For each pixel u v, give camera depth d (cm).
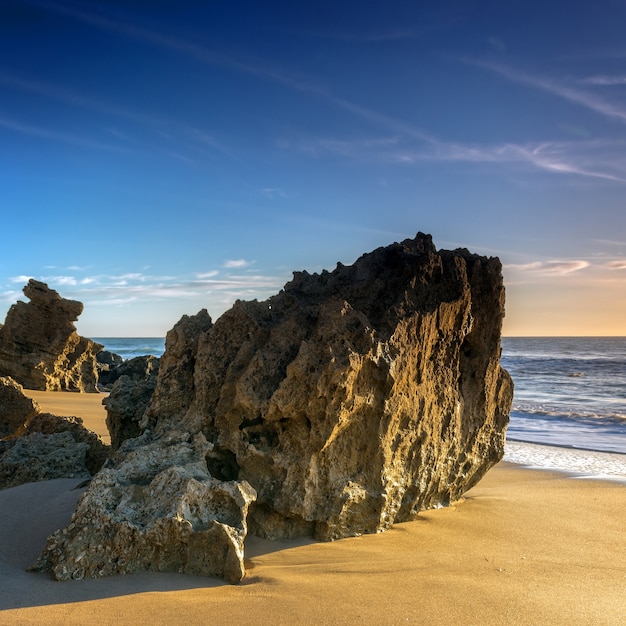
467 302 906
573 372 5569
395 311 805
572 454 1778
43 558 594
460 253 1002
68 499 790
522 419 2588
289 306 869
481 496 1091
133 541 591
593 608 586
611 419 2573
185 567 596
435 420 880
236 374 779
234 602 540
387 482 793
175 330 868
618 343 15612
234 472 778
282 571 632
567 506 1034
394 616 536
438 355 881
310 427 739
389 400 761
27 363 3042
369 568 659
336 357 720
